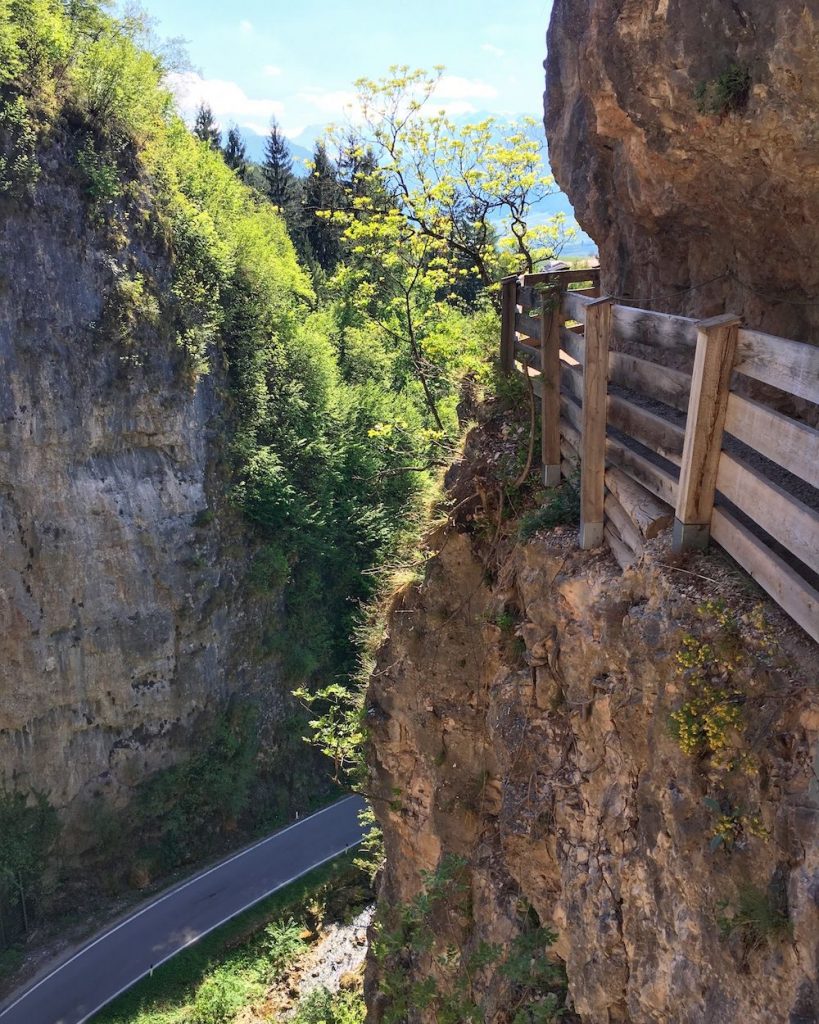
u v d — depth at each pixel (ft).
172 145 126.41
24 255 92.79
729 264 25.17
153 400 104.68
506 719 27.27
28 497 95.55
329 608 128.67
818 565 13.51
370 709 40.37
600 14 22.58
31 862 96.37
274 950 90.58
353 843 108.78
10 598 95.14
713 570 17.60
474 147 57.47
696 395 17.13
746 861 14.92
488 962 28.12
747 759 14.89
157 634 106.42
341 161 78.33
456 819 34.71
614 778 21.30
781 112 18.35
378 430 74.59
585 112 30.09
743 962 14.74
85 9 107.86
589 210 32.40
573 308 26.71
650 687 17.90
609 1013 21.12
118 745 104.78
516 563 29.45
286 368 127.54
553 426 29.66
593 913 21.56
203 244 113.80
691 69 19.97
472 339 55.47
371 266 69.77
